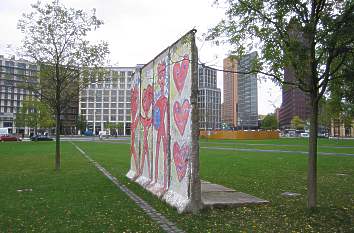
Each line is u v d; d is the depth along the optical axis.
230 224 8.62
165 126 12.37
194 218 9.23
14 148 44.91
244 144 55.25
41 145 53.81
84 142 67.44
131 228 8.33
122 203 11.22
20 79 21.70
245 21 9.30
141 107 16.33
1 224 8.70
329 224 8.49
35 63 20.23
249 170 20.50
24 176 17.83
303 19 8.53
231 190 12.79
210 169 21.03
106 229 8.23
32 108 78.00
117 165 23.94
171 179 11.58
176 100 11.21
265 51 9.28
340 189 13.74
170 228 8.34
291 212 9.73
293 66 8.91
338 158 28.25
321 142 62.56
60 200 11.67
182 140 10.62
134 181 16.08
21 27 19.75
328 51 8.30
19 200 11.65
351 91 9.30
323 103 10.42
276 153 34.88
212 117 113.69
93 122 158.75
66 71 20.42
